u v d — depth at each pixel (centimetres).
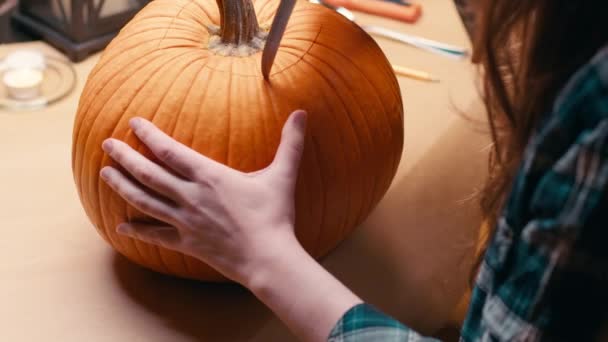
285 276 73
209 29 83
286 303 73
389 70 88
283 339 82
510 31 66
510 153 71
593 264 58
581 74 58
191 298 85
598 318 61
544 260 59
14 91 108
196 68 78
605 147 56
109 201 79
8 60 111
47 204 94
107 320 82
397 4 133
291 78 78
